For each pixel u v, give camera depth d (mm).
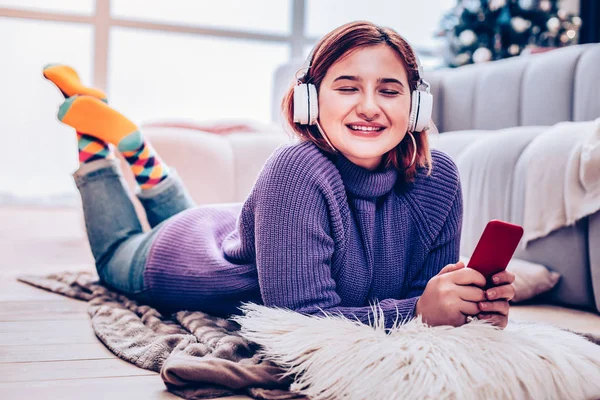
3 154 4473
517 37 3059
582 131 1456
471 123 2588
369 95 901
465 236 1787
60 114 1423
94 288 1472
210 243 1194
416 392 705
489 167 1719
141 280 1259
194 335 1025
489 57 3031
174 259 1199
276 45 4957
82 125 1423
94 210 1404
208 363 807
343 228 949
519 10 3066
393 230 1013
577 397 761
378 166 997
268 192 925
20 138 4492
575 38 3178
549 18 3084
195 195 2002
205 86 4840
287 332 820
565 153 1465
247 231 1033
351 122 912
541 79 2248
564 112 2154
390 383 719
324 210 923
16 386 820
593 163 1350
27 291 1557
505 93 2408
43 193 4562
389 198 1018
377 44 913
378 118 907
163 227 1279
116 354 985
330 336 792
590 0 4184
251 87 4938
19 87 4453
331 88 917
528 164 1537
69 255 2373
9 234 3014
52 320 1231
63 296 1494
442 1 5207
